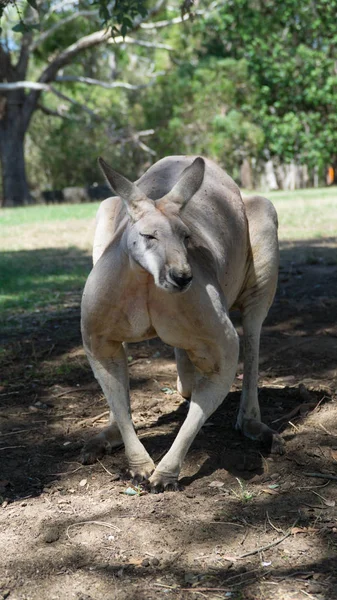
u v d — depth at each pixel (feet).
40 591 9.71
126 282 11.51
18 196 99.91
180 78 97.14
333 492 12.16
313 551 10.39
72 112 106.52
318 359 19.01
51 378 18.53
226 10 94.99
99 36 93.56
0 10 19.24
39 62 114.01
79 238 46.60
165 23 92.58
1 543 10.91
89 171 138.72
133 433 12.85
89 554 10.48
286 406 16.07
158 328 11.89
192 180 11.27
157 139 112.88
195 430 12.31
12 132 99.50
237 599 9.35
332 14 94.12
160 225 10.69
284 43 96.94
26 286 30.37
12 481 13.08
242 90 98.32
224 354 11.97
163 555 10.39
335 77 95.14
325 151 98.07
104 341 12.39
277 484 12.55
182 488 12.41
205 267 11.97
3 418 16.10
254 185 127.54
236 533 10.92
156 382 17.98
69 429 15.40
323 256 34.22
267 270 14.53
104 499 12.19
